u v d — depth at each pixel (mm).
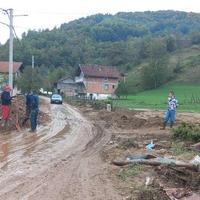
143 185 10484
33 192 9602
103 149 16203
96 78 105375
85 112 41750
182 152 15016
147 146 16656
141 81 113750
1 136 19219
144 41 146625
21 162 13023
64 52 130375
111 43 145750
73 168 12422
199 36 153125
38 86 71188
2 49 105938
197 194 9812
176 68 122688
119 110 41500
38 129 22734
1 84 64062
